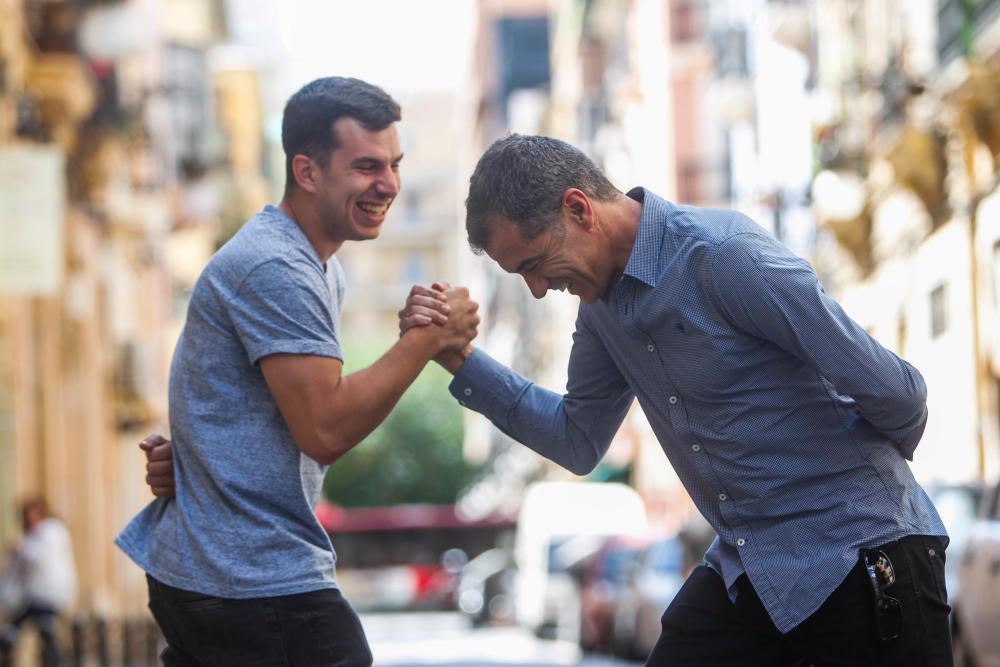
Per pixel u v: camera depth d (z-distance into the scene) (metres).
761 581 7.63
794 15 53.72
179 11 73.88
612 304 7.76
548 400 8.65
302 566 7.75
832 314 7.45
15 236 26.42
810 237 53.91
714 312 7.57
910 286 44.75
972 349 39.44
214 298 7.84
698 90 79.69
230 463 7.77
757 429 7.61
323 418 7.72
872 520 7.59
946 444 41.94
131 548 8.02
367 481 130.12
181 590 7.78
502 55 177.25
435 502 131.00
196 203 62.75
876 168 46.59
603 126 105.31
